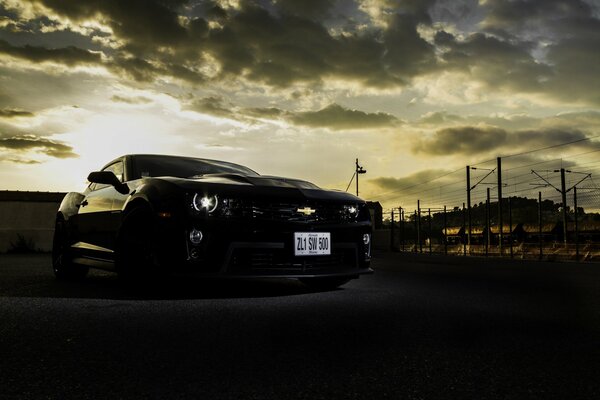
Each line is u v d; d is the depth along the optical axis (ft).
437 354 6.53
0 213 42.91
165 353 6.35
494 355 6.53
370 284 15.65
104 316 8.84
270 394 4.92
